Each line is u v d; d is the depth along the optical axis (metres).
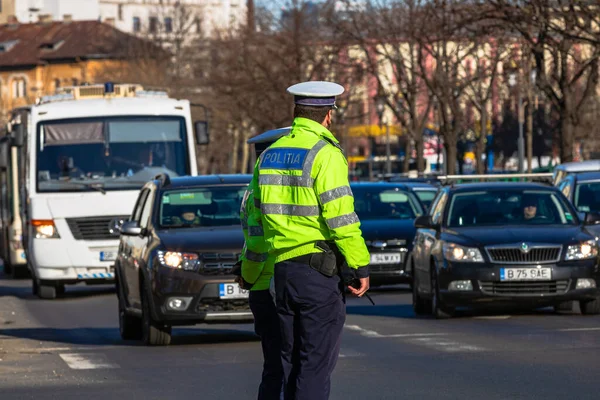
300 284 15.43
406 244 49.25
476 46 90.50
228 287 30.28
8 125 60.47
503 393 21.17
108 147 51.44
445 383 22.52
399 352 27.67
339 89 15.73
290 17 115.69
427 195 68.44
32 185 50.97
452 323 35.00
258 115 118.38
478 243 35.75
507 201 38.47
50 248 50.62
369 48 112.12
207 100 167.88
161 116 52.06
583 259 35.59
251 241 16.30
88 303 48.84
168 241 31.08
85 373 25.48
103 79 191.38
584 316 36.22
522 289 35.41
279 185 15.55
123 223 33.94
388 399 20.83
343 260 15.53
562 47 65.44
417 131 104.06
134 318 33.19
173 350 29.88
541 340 29.44
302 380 15.51
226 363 26.64
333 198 15.26
